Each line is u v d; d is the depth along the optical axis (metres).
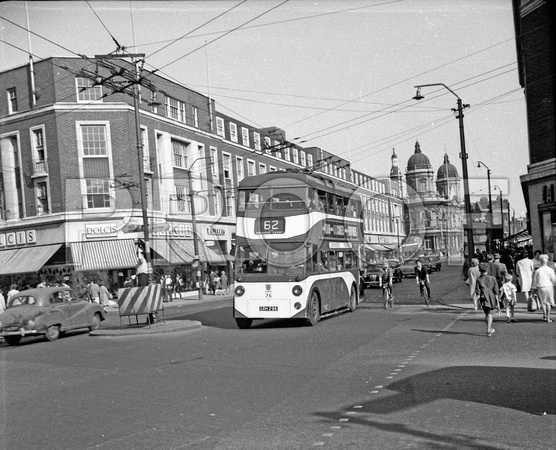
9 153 34.81
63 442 5.61
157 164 37.72
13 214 34.56
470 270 18.38
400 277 38.47
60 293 17.56
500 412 5.98
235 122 49.81
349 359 9.92
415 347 10.98
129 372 9.77
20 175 34.44
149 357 11.58
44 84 33.62
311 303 16.23
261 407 6.73
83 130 33.81
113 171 34.00
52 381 9.37
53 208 33.31
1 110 34.88
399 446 4.97
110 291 33.81
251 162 51.50
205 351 11.96
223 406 6.86
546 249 13.95
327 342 12.37
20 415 6.91
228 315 21.91
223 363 10.19
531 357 9.33
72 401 7.59
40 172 33.66
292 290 15.95
